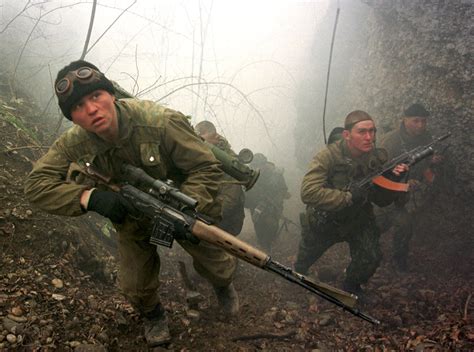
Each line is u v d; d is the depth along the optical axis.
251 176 2.70
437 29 4.70
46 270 2.81
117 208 2.09
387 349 2.78
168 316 2.96
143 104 2.22
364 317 1.97
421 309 3.58
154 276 2.54
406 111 4.27
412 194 4.53
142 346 2.56
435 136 4.67
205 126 3.76
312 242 3.82
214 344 2.73
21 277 2.65
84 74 1.95
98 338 2.45
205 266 2.79
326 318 3.35
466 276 4.18
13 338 2.21
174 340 2.70
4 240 2.83
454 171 4.48
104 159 2.17
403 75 5.15
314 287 1.98
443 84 4.69
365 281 3.67
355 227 3.59
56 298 2.60
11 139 3.75
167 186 2.09
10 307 2.39
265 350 2.77
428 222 4.86
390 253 4.85
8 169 3.40
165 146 2.20
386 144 4.35
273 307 3.54
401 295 3.92
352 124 3.40
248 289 3.95
